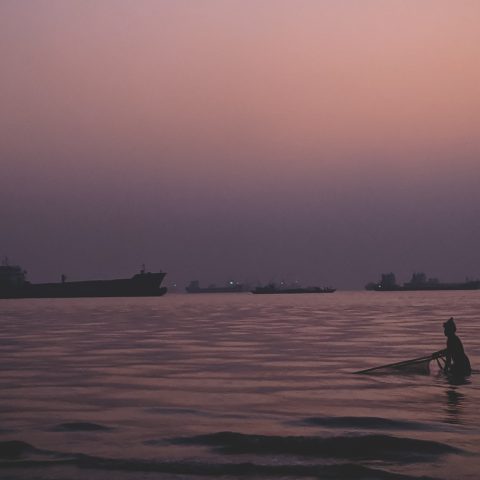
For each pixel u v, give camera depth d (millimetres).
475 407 13852
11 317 62719
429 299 142250
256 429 11672
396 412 13258
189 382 17594
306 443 10422
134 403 14438
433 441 10516
